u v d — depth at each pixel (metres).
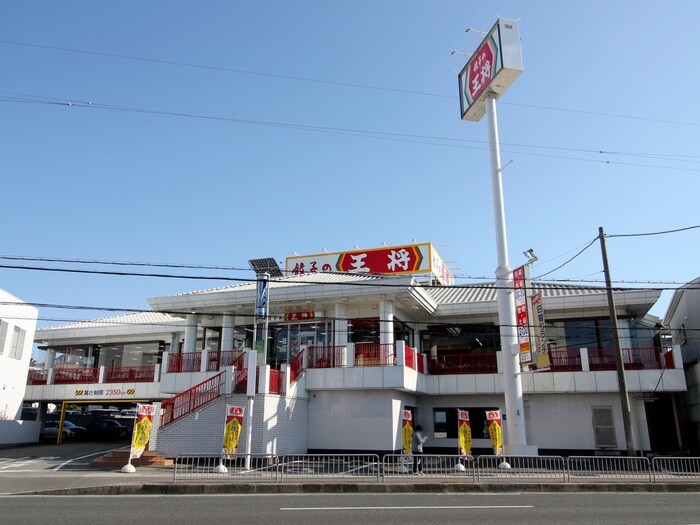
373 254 32.47
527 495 14.04
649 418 29.45
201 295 27.92
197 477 16.28
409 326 29.95
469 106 25.91
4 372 28.97
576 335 28.23
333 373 24.05
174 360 26.20
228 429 18.36
